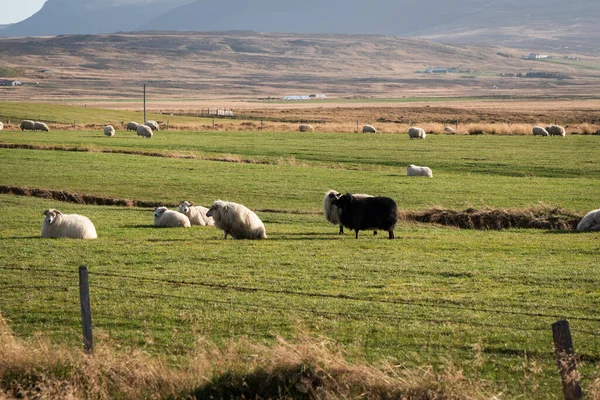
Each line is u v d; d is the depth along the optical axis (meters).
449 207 38.06
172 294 18.47
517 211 35.03
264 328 15.59
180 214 31.69
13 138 74.88
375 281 20.06
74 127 99.88
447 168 56.81
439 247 25.95
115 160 57.28
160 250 24.67
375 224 27.84
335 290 18.95
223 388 12.05
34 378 12.69
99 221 32.75
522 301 17.86
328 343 13.62
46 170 50.56
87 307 12.94
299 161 60.59
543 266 22.25
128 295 18.39
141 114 135.25
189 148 69.19
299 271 21.33
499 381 12.55
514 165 57.56
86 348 12.95
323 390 11.70
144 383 12.41
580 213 34.91
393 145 73.31
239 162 58.88
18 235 28.02
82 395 12.23
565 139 78.69
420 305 17.47
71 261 22.70
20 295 18.52
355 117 150.00
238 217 27.25
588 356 13.76
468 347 14.34
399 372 12.46
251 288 19.14
